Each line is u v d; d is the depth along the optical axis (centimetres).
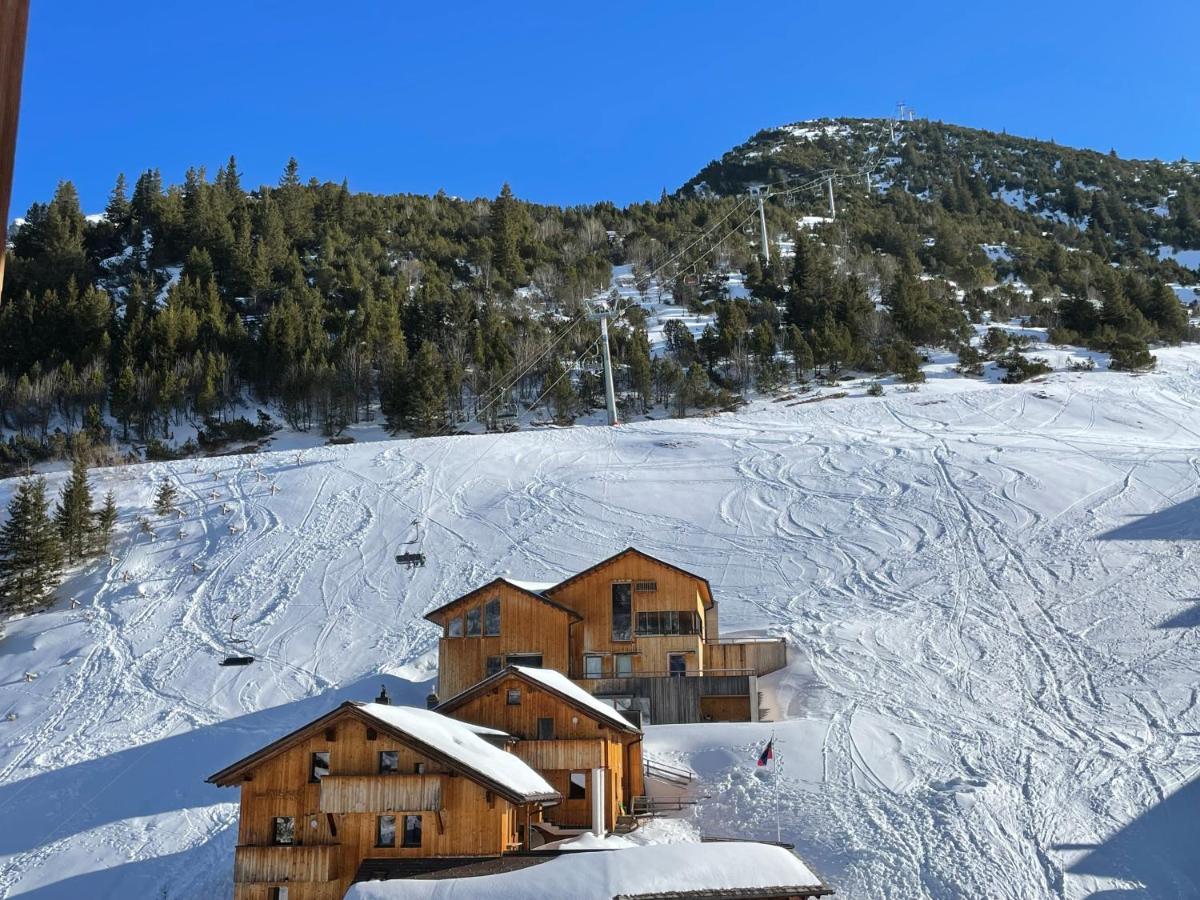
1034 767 3203
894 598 4981
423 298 12812
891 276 15012
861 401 9119
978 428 7912
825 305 12662
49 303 11606
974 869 2584
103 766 3778
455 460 7588
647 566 4241
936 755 3353
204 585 5697
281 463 7744
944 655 4303
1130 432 7600
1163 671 3897
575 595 4256
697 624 4162
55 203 15738
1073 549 5266
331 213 17350
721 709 3959
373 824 2481
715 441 7806
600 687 3922
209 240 14750
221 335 11469
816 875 2398
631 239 17588
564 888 2086
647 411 10275
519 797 2452
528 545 5975
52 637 5153
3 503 7012
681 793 3266
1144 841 2703
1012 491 6178
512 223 17050
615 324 12838
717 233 17975
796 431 8044
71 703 4438
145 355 10988
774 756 3391
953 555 5400
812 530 5962
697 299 14212
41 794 3591
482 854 2436
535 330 12425
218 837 3152
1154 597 4606
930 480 6525
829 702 3906
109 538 6378
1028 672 4053
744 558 5672
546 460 7544
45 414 9931
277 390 10788
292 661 4750
